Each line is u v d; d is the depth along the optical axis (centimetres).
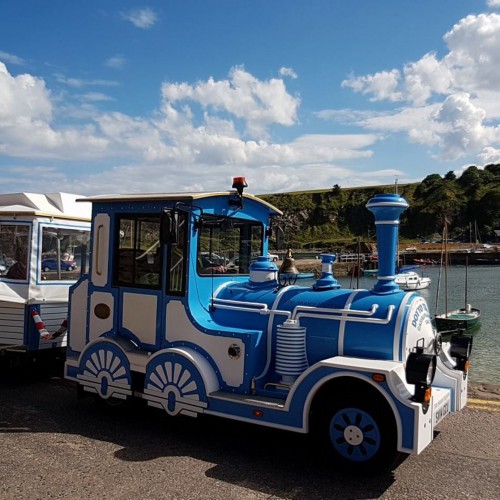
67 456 484
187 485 425
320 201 13125
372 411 434
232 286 586
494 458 482
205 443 522
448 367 526
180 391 522
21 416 604
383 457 430
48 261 796
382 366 431
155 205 570
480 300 3181
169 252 560
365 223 12144
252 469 458
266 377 515
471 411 623
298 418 457
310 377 451
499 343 1700
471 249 8381
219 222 588
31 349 752
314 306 514
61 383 763
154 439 532
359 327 480
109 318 604
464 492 414
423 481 434
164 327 558
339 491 416
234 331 511
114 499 399
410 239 11131
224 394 502
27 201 816
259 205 653
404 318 468
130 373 566
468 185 12288
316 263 5150
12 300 748
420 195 12744
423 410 416
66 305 805
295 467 463
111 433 548
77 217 843
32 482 428
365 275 5138
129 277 593
